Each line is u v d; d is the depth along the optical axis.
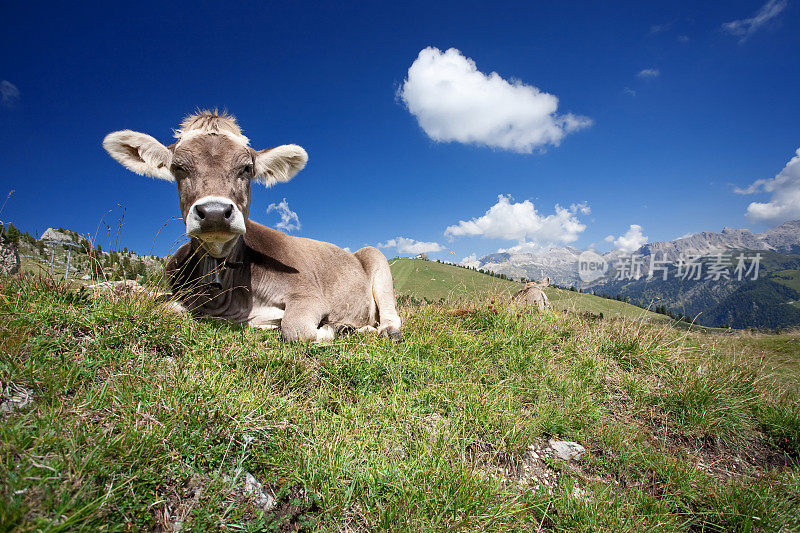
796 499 1.05
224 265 1.32
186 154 1.24
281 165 1.51
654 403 1.41
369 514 0.74
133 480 0.64
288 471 0.77
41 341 0.88
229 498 0.70
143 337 0.99
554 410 1.20
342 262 1.80
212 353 1.02
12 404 0.72
